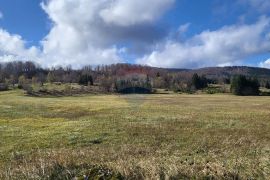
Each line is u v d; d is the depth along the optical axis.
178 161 10.98
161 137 23.17
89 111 50.06
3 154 18.53
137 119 35.03
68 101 74.12
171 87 146.88
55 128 28.88
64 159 11.12
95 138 23.23
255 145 17.30
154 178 7.92
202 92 142.50
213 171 8.42
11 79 153.88
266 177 8.15
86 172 8.11
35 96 100.88
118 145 20.72
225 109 52.62
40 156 15.31
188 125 29.80
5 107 54.03
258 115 39.28
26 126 30.97
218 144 19.12
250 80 131.88
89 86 131.12
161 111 47.31
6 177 8.52
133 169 8.26
